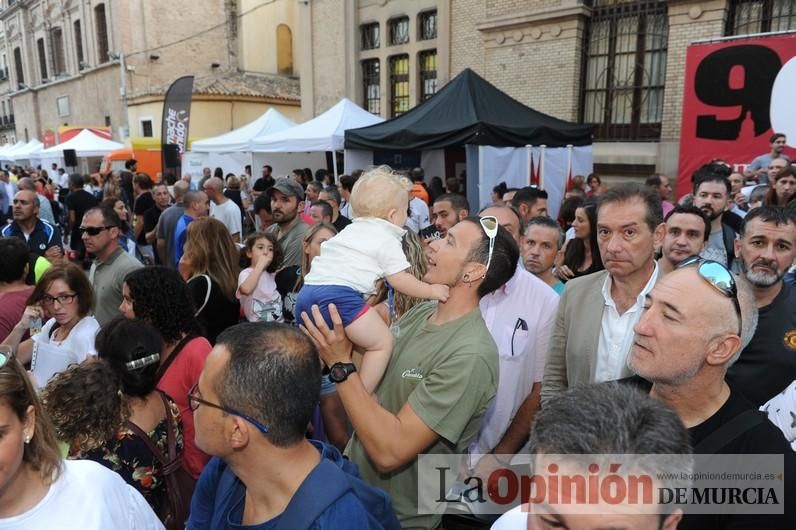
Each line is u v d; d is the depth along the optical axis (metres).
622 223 2.03
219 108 19.84
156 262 6.99
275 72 25.38
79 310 2.79
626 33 10.82
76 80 25.83
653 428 0.94
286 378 1.20
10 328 3.08
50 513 1.28
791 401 1.70
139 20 21.92
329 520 1.15
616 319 2.13
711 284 1.35
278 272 3.84
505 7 12.14
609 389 1.03
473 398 1.66
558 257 3.96
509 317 2.55
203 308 3.17
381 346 1.87
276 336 1.28
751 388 2.00
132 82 22.08
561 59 11.42
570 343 2.27
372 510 1.33
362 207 2.06
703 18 9.64
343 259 1.94
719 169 5.88
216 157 13.91
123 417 1.86
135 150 17.22
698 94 8.22
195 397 1.25
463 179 10.88
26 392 1.23
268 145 10.94
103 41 23.66
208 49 23.64
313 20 16.44
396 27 14.81
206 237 3.30
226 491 1.37
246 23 24.17
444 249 1.86
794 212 2.28
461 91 8.27
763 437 1.30
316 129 10.23
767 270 2.16
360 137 8.70
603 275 2.28
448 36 13.34
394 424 1.62
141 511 1.51
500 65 12.41
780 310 2.14
